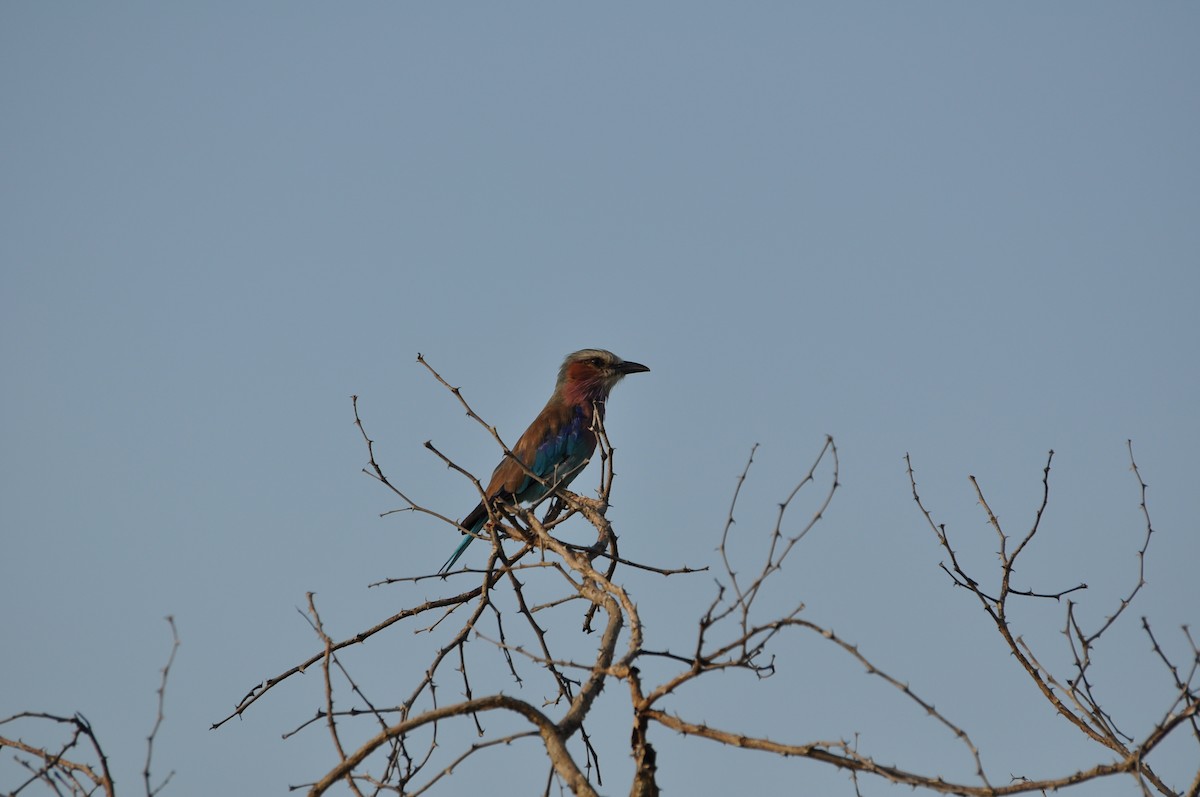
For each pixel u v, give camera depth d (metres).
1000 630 12.82
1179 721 9.23
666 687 9.70
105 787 9.48
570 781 9.50
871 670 9.13
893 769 9.18
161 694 9.27
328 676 10.99
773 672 9.93
